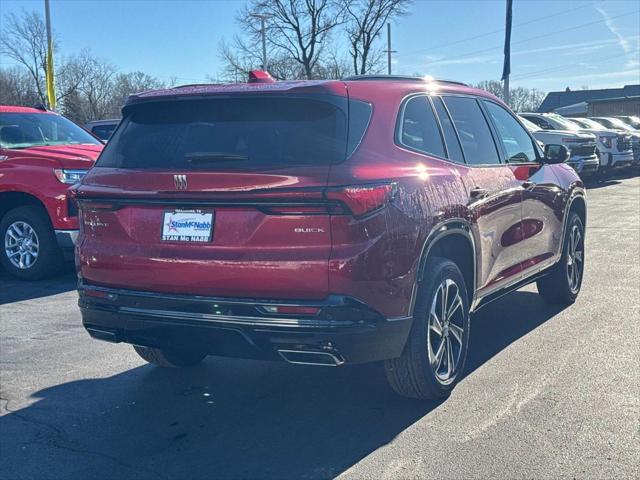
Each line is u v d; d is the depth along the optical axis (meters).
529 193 5.88
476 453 3.81
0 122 9.10
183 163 4.12
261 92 4.11
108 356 5.72
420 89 4.84
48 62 27.44
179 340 4.09
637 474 3.54
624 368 5.04
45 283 8.54
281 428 4.26
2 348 5.95
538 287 6.88
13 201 8.77
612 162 21.05
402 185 4.08
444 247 4.78
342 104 4.08
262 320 3.80
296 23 44.50
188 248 4.00
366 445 3.97
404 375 4.34
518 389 4.71
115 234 4.27
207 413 4.52
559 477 3.53
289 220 3.79
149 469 3.78
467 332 4.82
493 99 5.96
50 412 4.58
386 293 3.90
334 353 3.78
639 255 9.25
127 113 4.56
